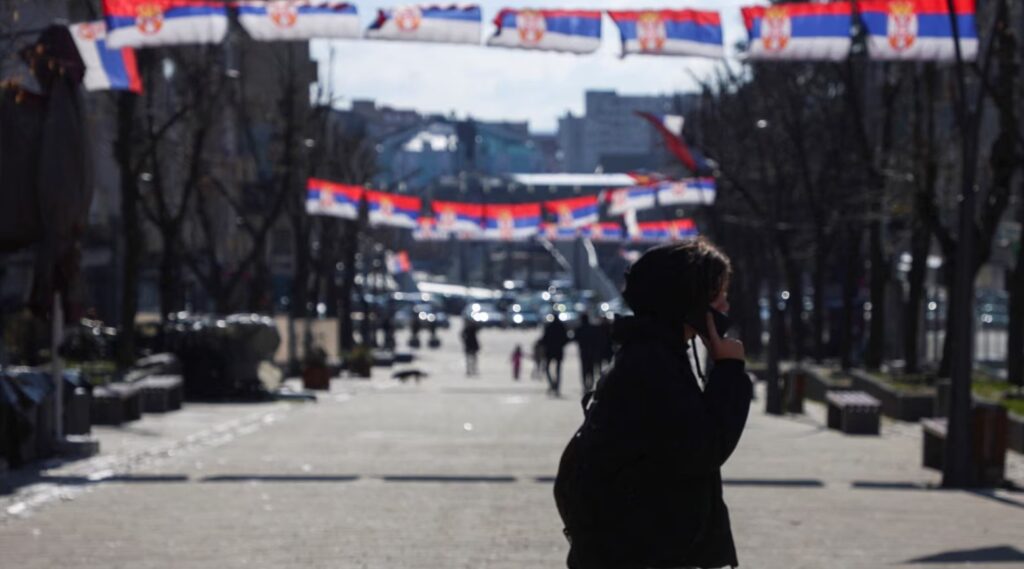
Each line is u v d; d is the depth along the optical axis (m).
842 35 38.53
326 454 42.72
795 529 27.00
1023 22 66.62
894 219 77.31
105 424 52.75
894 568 22.17
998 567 22.28
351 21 38.25
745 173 94.31
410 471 37.38
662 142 78.38
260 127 132.50
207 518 27.70
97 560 22.30
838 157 81.56
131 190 71.25
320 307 165.75
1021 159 59.12
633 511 9.84
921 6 38.03
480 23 38.38
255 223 138.50
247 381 73.62
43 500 30.77
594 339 82.38
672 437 9.67
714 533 10.05
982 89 36.88
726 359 9.93
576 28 38.47
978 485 36.22
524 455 42.47
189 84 78.88
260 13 38.28
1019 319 64.25
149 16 38.16
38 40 36.50
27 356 72.19
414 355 149.50
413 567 21.62
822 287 83.69
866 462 42.75
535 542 24.38
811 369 84.19
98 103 95.00
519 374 109.25
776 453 45.81
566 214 87.75
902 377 73.12
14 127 36.44
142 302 122.50
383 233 163.38
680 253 10.05
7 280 77.62
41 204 36.38
